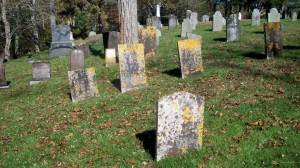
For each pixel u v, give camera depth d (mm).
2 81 15117
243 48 15891
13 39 40656
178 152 6367
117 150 6934
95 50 23406
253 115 7691
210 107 8617
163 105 6125
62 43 24250
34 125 9195
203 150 6410
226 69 12172
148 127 8008
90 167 6348
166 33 26625
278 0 40594
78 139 7730
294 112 7504
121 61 11258
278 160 5660
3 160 7090
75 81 10992
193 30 26234
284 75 10648
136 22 15969
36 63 15414
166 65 14406
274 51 13031
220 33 22484
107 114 9281
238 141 6598
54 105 11094
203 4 60062
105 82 13234
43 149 7406
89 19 51125
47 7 44375
